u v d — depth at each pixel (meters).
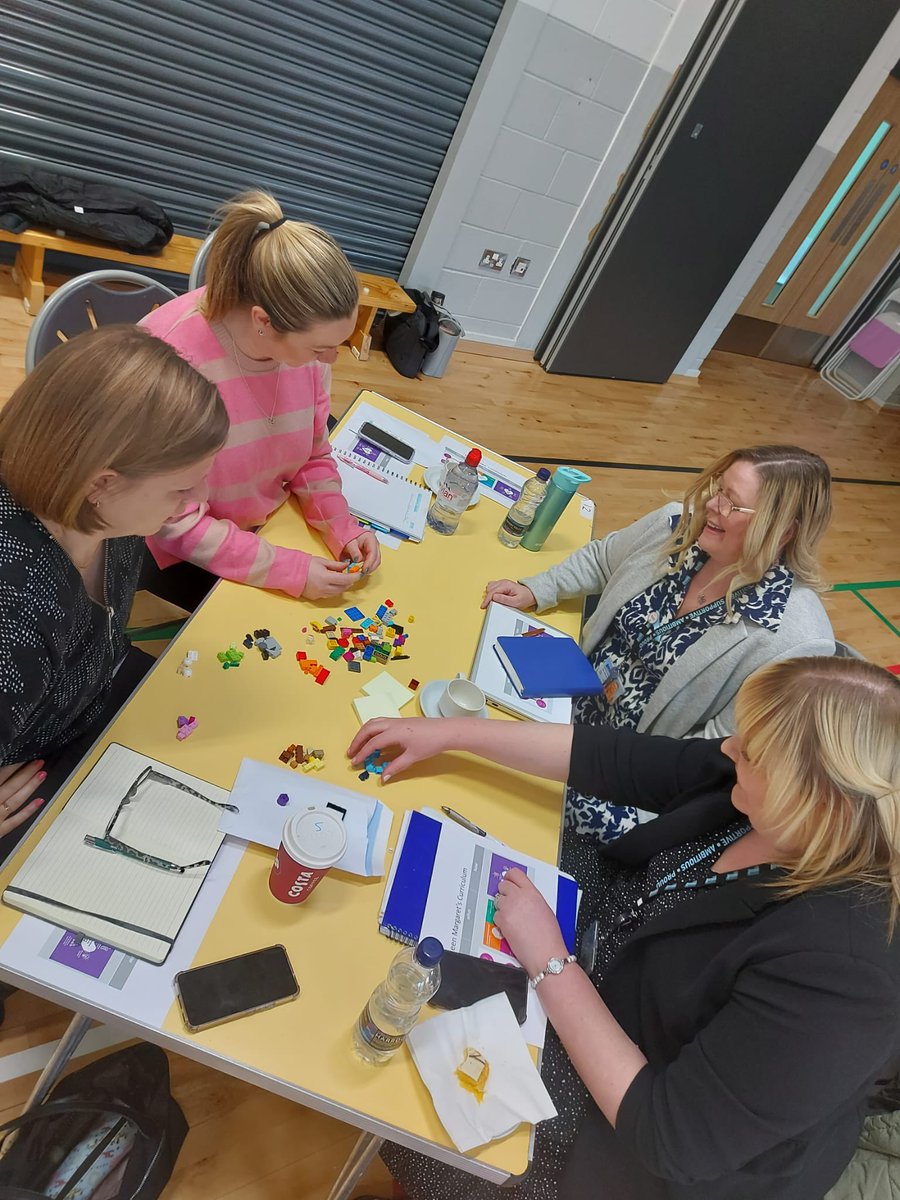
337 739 1.19
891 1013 0.83
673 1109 0.89
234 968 0.88
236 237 1.20
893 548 4.61
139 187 3.11
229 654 1.23
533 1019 0.99
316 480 1.58
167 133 3.02
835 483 5.07
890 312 6.16
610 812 1.57
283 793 1.07
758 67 3.76
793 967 0.86
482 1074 0.89
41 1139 1.12
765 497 1.45
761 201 4.36
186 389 0.81
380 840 1.08
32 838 0.90
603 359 4.79
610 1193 1.04
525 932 1.03
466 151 3.57
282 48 2.98
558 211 4.08
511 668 1.45
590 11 3.36
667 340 4.92
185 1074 1.39
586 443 4.05
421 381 3.90
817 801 0.90
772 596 1.51
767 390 6.09
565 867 1.44
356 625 1.41
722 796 1.20
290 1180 1.33
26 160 2.85
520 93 3.50
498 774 1.29
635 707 1.68
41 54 2.65
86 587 1.04
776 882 0.96
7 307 2.88
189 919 0.91
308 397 1.47
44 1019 1.37
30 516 0.84
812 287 6.24
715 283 4.70
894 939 0.86
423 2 3.10
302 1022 0.87
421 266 3.93
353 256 3.80
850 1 3.72
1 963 0.80
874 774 0.86
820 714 0.90
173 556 1.56
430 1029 0.91
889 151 5.44
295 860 0.89
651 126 3.93
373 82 3.24
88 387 0.77
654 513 1.79
